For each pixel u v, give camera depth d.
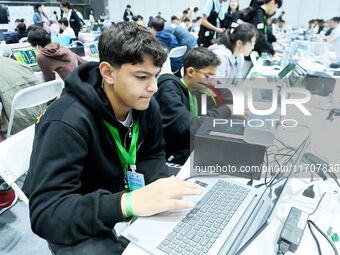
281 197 0.71
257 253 0.58
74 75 0.82
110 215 0.62
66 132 0.70
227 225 0.63
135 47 0.69
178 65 3.48
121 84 0.75
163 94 1.31
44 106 2.03
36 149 0.71
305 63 2.56
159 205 0.63
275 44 4.28
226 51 2.24
